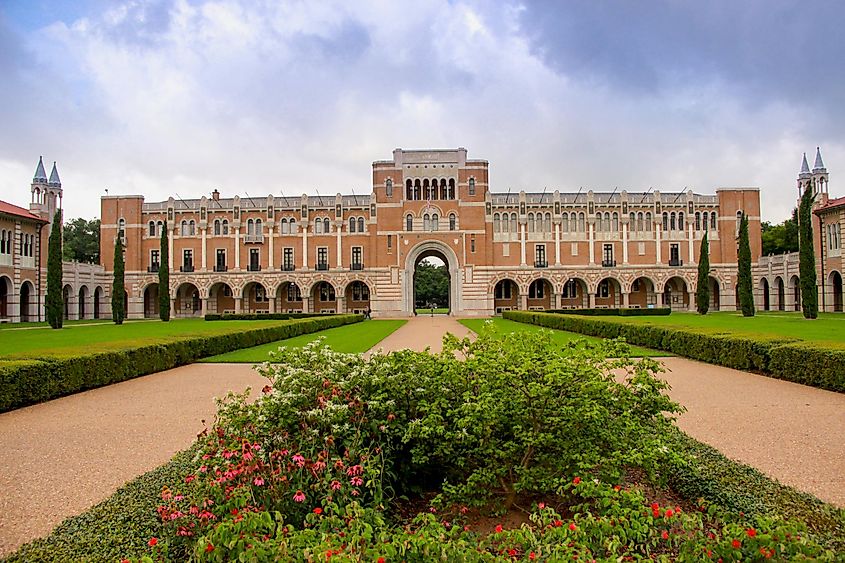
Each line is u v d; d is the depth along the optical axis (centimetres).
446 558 498
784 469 927
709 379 1877
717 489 751
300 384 833
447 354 931
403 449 852
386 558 499
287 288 7875
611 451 786
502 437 825
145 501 730
